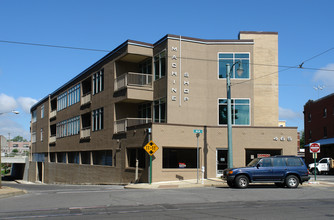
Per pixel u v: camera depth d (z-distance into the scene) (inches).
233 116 1077.8
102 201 557.0
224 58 1096.2
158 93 1098.1
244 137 1030.4
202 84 1077.8
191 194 645.9
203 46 1093.8
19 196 670.5
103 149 1258.6
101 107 1301.7
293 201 553.0
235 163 1018.7
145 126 984.9
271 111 1098.1
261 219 396.8
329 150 1777.8
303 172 777.6
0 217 420.8
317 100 1962.4
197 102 1066.7
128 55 1139.3
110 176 1194.6
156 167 946.7
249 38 1131.3
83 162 1472.7
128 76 1121.4
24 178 2461.9
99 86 1338.6
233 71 1093.1
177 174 970.1
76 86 1589.6
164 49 1077.1
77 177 1493.6
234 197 601.3
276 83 1111.0
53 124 1900.8
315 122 1972.2
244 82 1090.1
